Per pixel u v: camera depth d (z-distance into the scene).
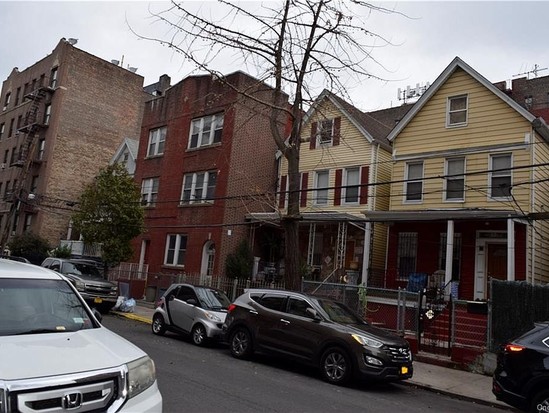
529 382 7.17
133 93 41.78
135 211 22.27
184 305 13.43
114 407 3.78
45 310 4.88
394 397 8.84
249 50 13.08
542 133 17.39
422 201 19.03
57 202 35.97
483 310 12.42
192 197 24.78
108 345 4.41
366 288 14.59
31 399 3.40
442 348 12.95
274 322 10.49
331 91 13.87
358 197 20.22
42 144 37.66
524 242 16.52
